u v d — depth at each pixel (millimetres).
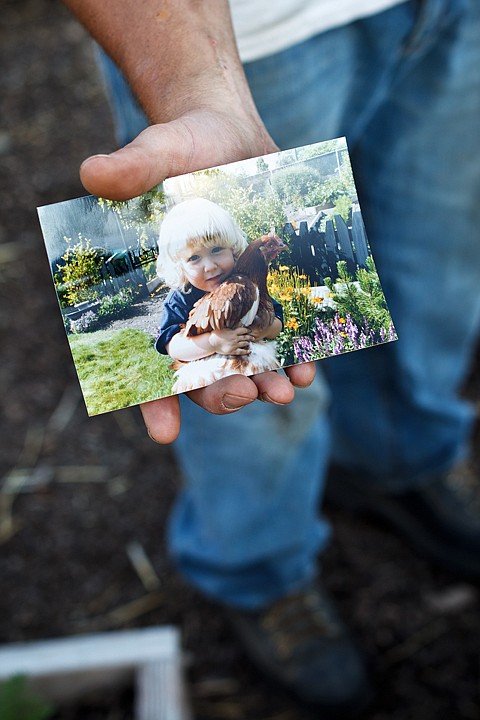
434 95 1452
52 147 2945
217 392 933
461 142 1508
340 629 1761
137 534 2043
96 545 2023
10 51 3281
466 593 1887
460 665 1741
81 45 3230
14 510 2109
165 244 926
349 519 2064
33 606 1913
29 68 3207
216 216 933
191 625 1858
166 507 2090
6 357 2457
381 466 1885
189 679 1776
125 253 920
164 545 2016
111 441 2256
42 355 2455
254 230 944
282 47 1236
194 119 896
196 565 1702
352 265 962
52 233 905
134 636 1562
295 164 944
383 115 1527
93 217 910
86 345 922
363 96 1442
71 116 3027
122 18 955
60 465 2207
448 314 1736
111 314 925
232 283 943
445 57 1399
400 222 1644
